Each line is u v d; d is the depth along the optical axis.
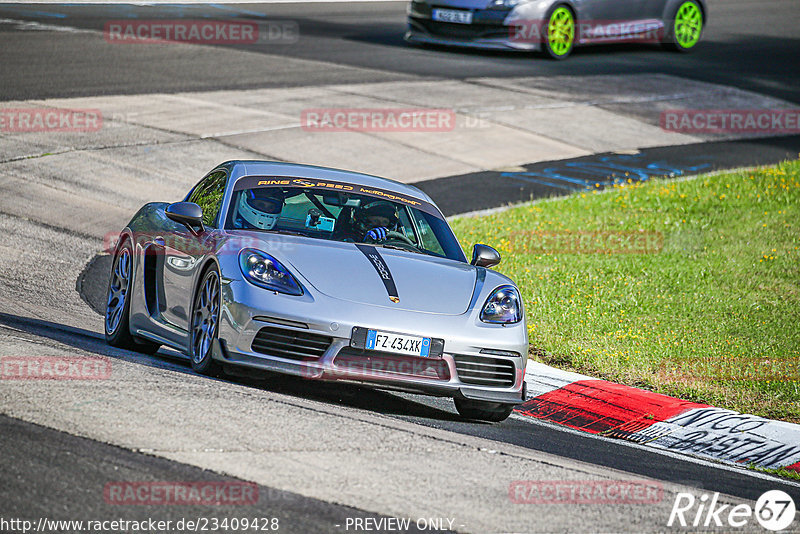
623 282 39.12
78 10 95.19
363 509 14.92
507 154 61.31
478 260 26.17
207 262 23.41
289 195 25.84
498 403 23.52
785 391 28.48
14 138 53.56
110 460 15.69
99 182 48.88
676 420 25.77
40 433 16.53
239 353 21.67
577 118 69.69
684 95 78.31
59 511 13.67
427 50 86.50
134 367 22.03
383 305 22.12
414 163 57.66
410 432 19.70
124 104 62.31
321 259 23.11
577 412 26.41
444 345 22.17
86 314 31.84
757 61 92.38
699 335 33.31
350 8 109.62
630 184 55.25
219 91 67.75
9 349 22.19
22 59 70.94
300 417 19.31
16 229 40.72
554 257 42.66
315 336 21.55
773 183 55.16
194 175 51.69
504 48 82.44
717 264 41.97
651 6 89.31
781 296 38.06
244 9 103.50
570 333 32.78
